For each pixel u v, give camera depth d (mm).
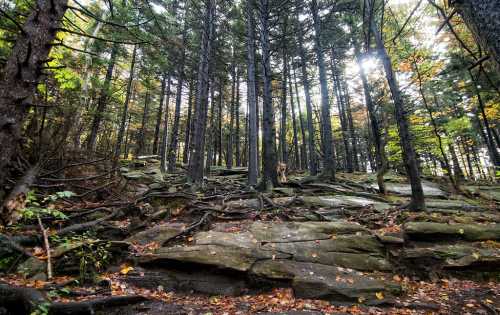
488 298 4594
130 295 4188
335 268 5312
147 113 31984
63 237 5855
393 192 12711
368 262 5637
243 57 21688
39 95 6488
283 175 14828
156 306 4176
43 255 4965
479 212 8945
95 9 14391
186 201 9406
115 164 10062
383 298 4473
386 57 8820
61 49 7219
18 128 3164
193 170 13961
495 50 2004
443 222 7281
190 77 24516
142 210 8469
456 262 5562
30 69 3236
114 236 6828
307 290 4652
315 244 6242
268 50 13414
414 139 17484
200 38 19500
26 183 5074
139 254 5785
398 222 7719
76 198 8312
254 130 13445
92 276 4793
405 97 15711
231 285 4984
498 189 14836
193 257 5441
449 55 11023
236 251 5805
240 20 18828
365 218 8250
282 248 6023
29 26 3338
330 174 14383
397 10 9953
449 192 13461
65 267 4816
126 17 10047
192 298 4648
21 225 5629
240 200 10633
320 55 15602
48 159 6129
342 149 37438
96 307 3732
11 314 3189
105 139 10773
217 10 17734
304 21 19406
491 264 5465
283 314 4008
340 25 19484
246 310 4184
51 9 3494
